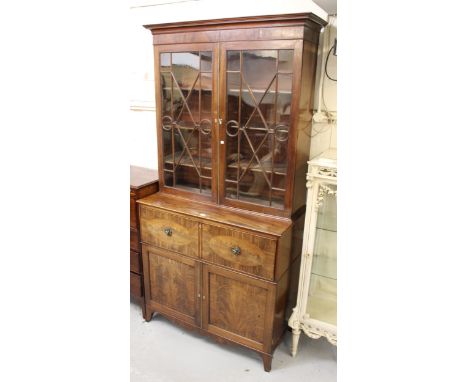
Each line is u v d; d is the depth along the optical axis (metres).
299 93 1.52
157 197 2.02
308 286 1.81
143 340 2.03
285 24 1.46
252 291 1.72
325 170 1.60
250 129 1.69
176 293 1.98
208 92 1.77
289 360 1.90
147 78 2.29
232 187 1.82
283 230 1.61
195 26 1.67
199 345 2.00
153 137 2.38
